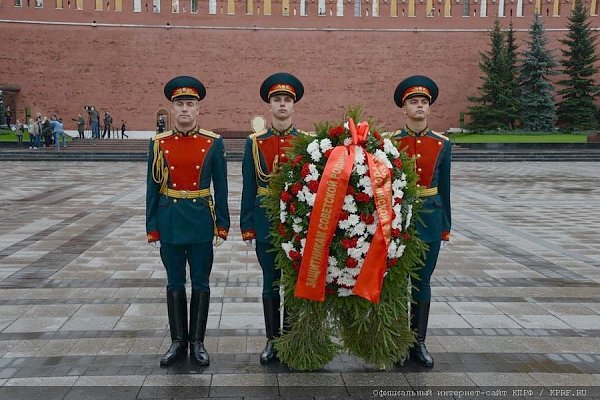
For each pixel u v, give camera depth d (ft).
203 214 13.37
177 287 13.60
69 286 19.57
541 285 20.44
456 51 107.34
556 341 15.07
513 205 42.16
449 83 107.76
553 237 29.76
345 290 12.41
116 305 17.54
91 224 32.04
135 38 103.55
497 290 19.79
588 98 106.32
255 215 13.69
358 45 106.32
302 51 106.11
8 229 30.40
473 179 61.21
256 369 13.23
